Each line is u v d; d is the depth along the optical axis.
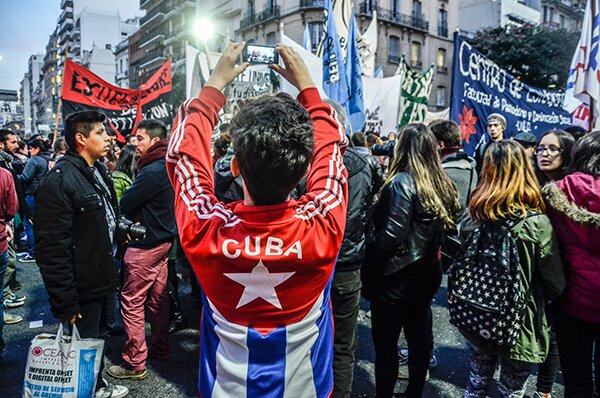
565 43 24.09
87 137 2.32
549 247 1.92
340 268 2.31
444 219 2.20
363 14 28.62
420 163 2.26
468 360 3.23
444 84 34.25
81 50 72.38
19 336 3.56
